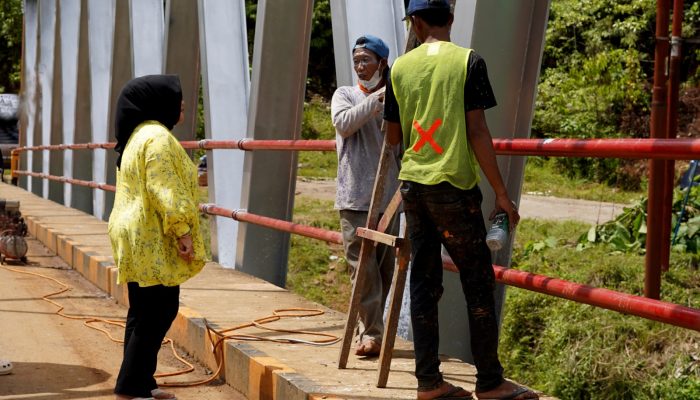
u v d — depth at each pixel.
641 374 8.07
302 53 9.15
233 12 10.48
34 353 6.56
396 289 4.61
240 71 10.45
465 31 5.55
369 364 5.23
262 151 9.07
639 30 25.58
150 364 5.03
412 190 4.10
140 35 12.94
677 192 13.05
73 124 17.80
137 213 4.80
